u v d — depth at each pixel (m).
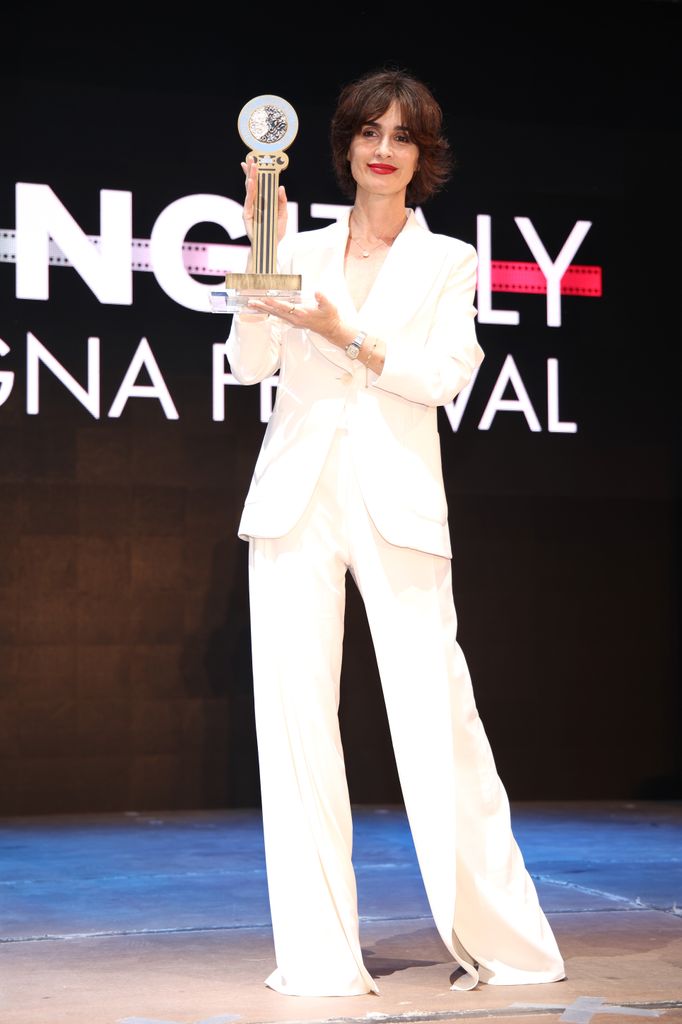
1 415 5.88
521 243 6.45
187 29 6.12
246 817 5.76
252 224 2.70
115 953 3.03
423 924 3.37
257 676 2.76
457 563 6.36
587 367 6.52
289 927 2.67
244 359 2.78
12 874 4.23
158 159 6.07
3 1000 2.59
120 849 4.80
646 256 6.58
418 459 2.78
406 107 2.78
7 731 5.86
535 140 6.49
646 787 6.51
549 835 5.23
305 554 2.74
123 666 5.99
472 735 2.78
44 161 5.94
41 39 5.95
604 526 6.52
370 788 6.20
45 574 5.92
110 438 6.00
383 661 2.74
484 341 6.40
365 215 2.87
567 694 6.47
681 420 6.59
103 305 6.00
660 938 3.19
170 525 6.06
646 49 6.61
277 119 2.71
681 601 6.59
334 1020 2.41
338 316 2.64
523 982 2.71
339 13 6.29
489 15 6.46
